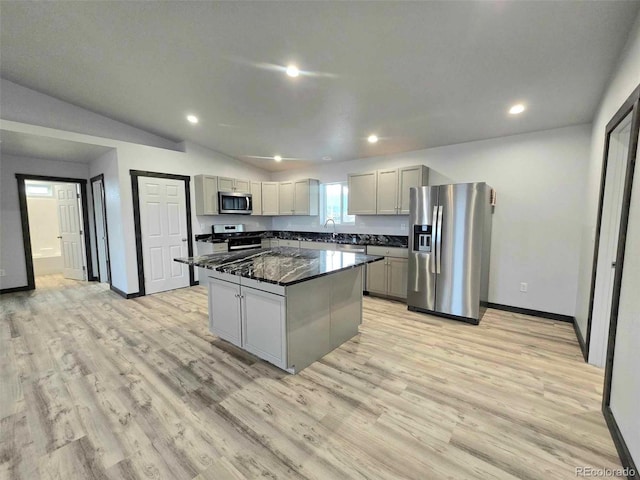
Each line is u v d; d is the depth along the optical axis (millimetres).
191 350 2748
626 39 1863
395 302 4273
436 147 4277
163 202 4812
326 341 2664
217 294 2834
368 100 3080
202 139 4934
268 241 6363
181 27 2287
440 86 2682
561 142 3336
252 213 5926
